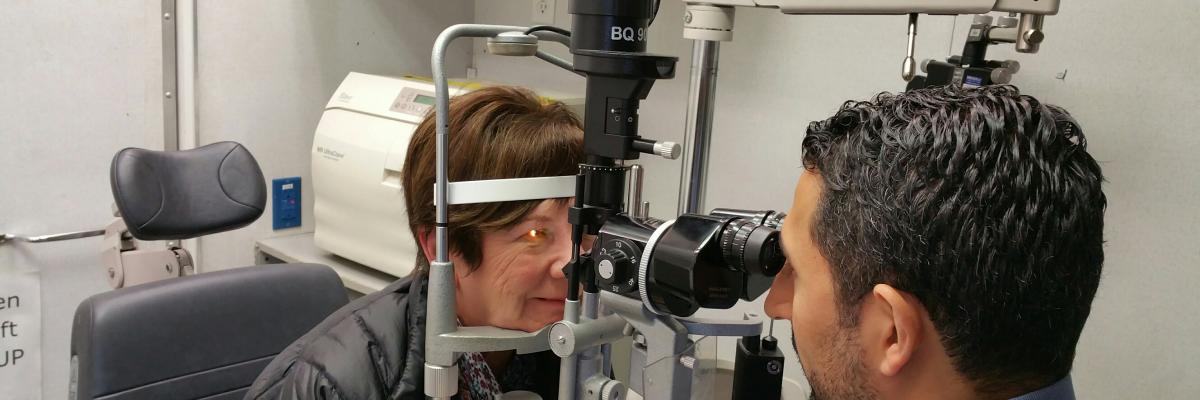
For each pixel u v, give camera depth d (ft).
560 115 3.00
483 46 8.41
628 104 2.13
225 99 7.07
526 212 2.80
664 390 2.27
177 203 5.41
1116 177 4.92
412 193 3.03
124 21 6.49
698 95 3.79
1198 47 4.52
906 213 1.70
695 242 2.03
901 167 1.72
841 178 1.83
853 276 1.82
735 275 2.15
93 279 6.83
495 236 2.88
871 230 1.75
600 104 2.16
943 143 1.68
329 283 5.12
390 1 7.92
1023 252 1.66
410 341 3.00
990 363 1.76
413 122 6.16
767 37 6.29
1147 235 4.85
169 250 6.31
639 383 2.39
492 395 3.05
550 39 2.48
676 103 6.88
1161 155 4.72
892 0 3.01
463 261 2.96
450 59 8.43
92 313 4.25
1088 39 4.92
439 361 2.36
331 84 7.72
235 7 6.98
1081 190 1.72
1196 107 4.56
